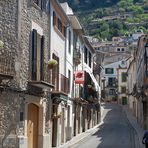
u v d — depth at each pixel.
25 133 22.75
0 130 20.70
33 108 25.39
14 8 21.88
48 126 27.92
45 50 27.14
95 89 62.56
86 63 53.56
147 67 47.09
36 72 24.12
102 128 55.81
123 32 182.38
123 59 116.56
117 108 93.31
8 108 21.19
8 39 21.42
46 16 27.50
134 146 33.22
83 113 50.09
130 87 89.81
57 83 31.11
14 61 21.45
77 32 42.44
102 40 172.12
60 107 32.97
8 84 20.98
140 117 58.56
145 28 188.88
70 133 38.53
